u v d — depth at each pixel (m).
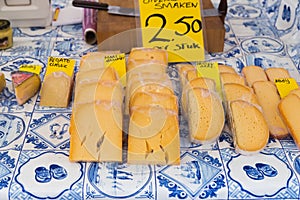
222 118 0.84
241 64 1.08
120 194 0.73
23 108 0.91
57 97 0.91
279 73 1.00
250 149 0.79
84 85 0.86
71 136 0.79
